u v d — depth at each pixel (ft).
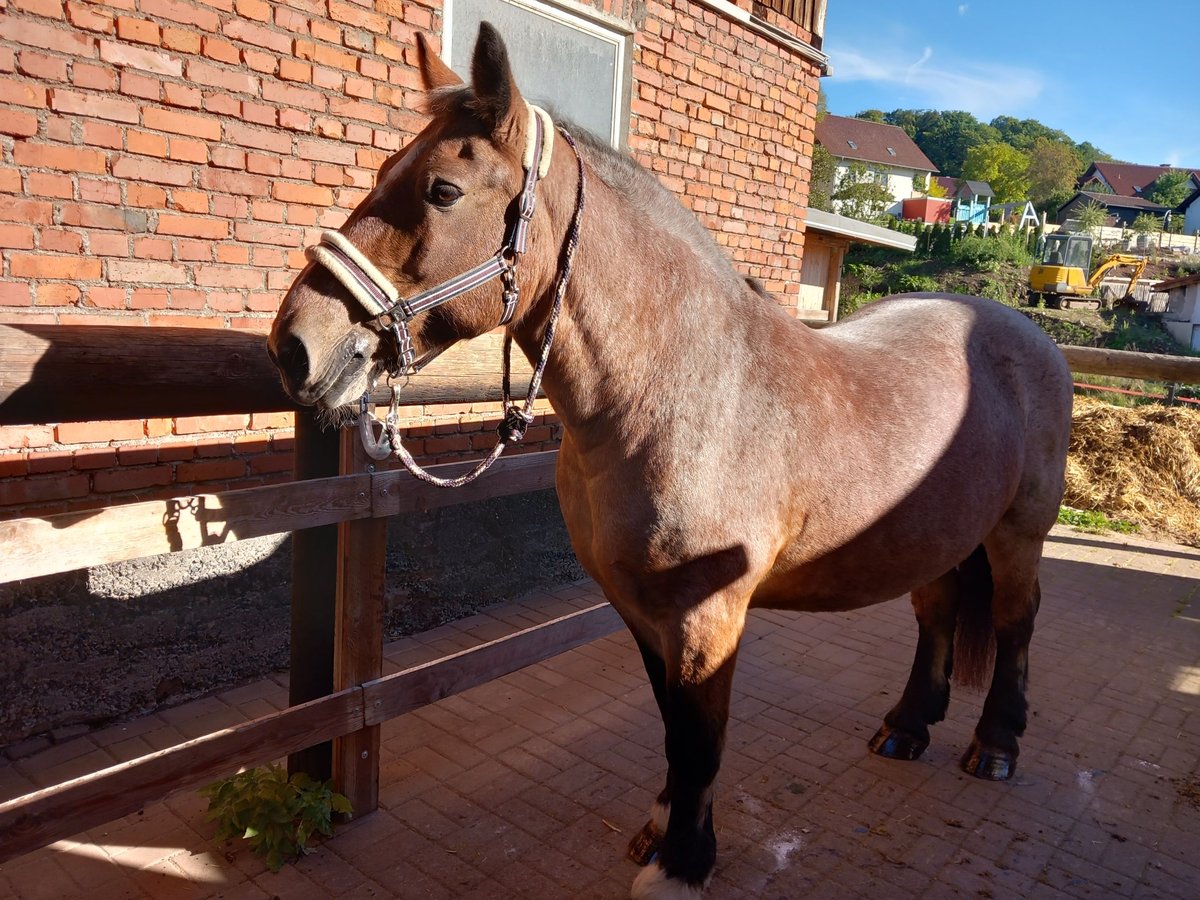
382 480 8.21
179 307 10.91
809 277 27.22
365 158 12.55
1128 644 14.73
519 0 14.28
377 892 7.84
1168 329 118.83
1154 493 25.03
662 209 7.26
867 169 182.80
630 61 16.20
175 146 10.59
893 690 12.62
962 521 8.36
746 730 11.23
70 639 10.19
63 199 9.78
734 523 6.86
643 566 6.82
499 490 9.73
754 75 18.81
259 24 11.12
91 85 9.80
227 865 8.14
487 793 9.58
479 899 7.79
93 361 6.56
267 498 7.37
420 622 14.23
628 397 6.71
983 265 133.08
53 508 10.05
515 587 15.84
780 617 15.64
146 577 10.75
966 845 8.86
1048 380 9.61
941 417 8.29
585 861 8.39
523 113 5.98
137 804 6.81
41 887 7.74
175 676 11.22
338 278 5.75
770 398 7.16
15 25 9.18
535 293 6.37
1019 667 10.24
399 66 12.72
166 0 10.24
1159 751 11.02
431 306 5.92
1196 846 8.99
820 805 9.51
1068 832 9.16
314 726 8.03
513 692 12.23
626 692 12.32
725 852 8.59
